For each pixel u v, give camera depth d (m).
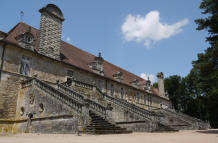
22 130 16.94
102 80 30.19
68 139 8.73
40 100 16.53
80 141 7.84
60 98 14.83
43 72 21.45
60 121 14.03
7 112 17.80
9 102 18.11
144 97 42.09
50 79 21.91
